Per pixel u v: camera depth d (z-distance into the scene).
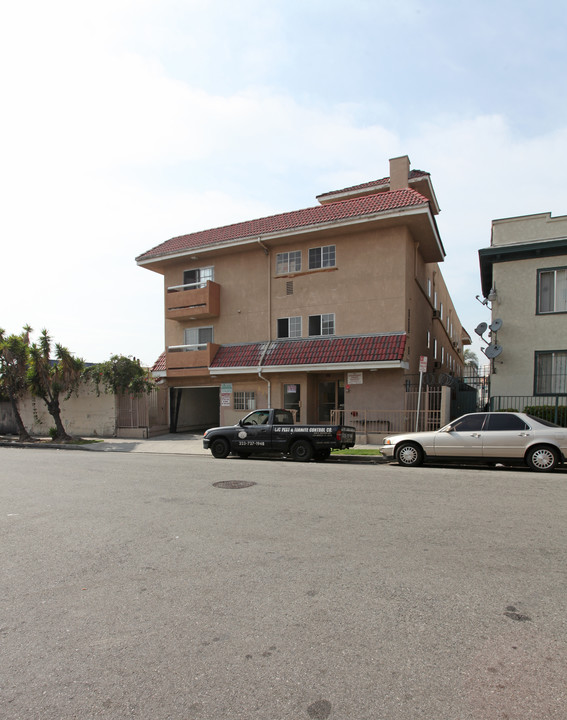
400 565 4.59
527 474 9.94
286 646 3.21
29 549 5.34
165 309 22.16
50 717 2.57
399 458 11.74
